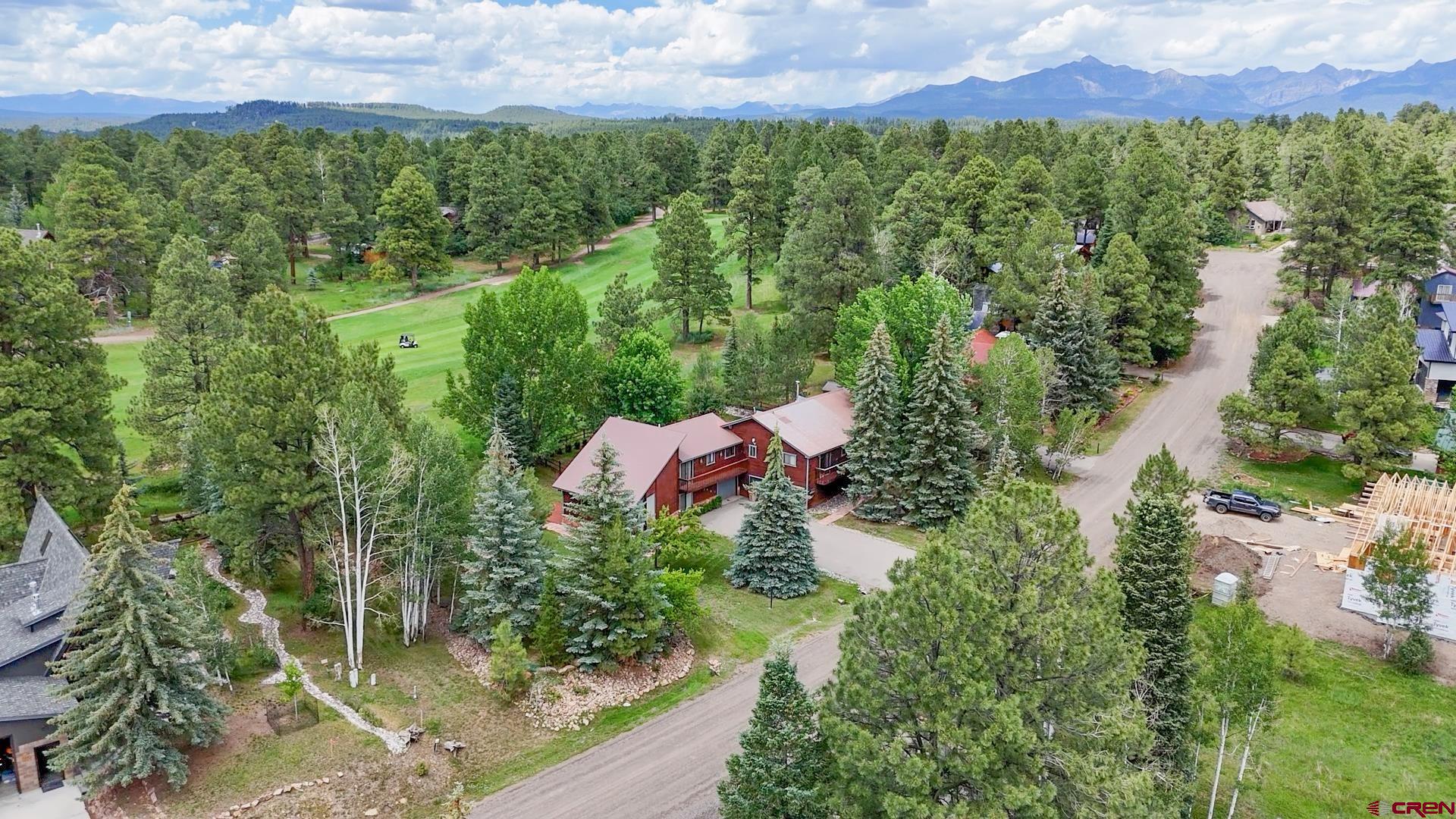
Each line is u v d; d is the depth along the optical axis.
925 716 22.05
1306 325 65.56
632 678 38.19
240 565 42.44
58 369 45.38
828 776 24.33
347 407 38.94
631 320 75.56
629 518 43.16
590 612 38.78
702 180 145.00
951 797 22.00
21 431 43.06
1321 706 36.50
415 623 41.66
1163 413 70.50
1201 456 62.66
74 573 35.28
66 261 87.06
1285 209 126.50
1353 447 55.66
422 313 99.00
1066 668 22.22
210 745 32.47
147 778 30.81
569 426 64.12
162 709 29.72
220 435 39.25
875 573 49.31
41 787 30.78
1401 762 33.16
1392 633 40.75
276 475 38.84
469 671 39.09
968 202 89.69
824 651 41.03
